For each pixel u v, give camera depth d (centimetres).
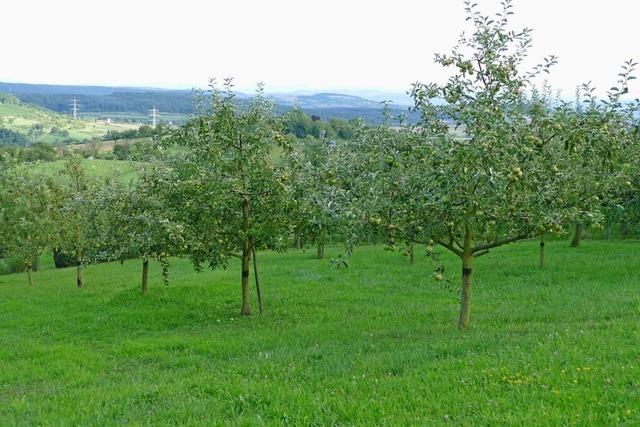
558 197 1185
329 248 3934
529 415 703
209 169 1744
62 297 2358
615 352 955
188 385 1006
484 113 1121
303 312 1816
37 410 933
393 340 1299
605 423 673
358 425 723
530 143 1127
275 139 1728
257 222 1772
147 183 2112
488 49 1218
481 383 856
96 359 1371
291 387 918
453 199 1130
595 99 1207
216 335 1539
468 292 1373
